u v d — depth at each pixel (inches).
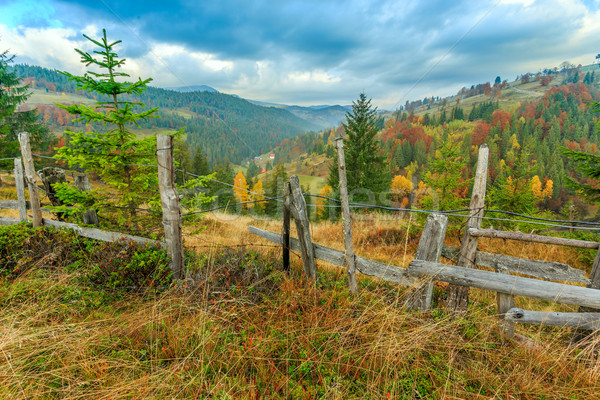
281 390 95.3
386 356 103.7
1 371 92.4
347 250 147.0
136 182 195.9
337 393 91.0
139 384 91.5
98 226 208.1
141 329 121.0
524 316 122.6
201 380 94.1
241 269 163.5
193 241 291.9
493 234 128.6
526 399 93.4
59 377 92.2
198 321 122.7
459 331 127.0
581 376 101.6
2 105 783.7
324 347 111.7
